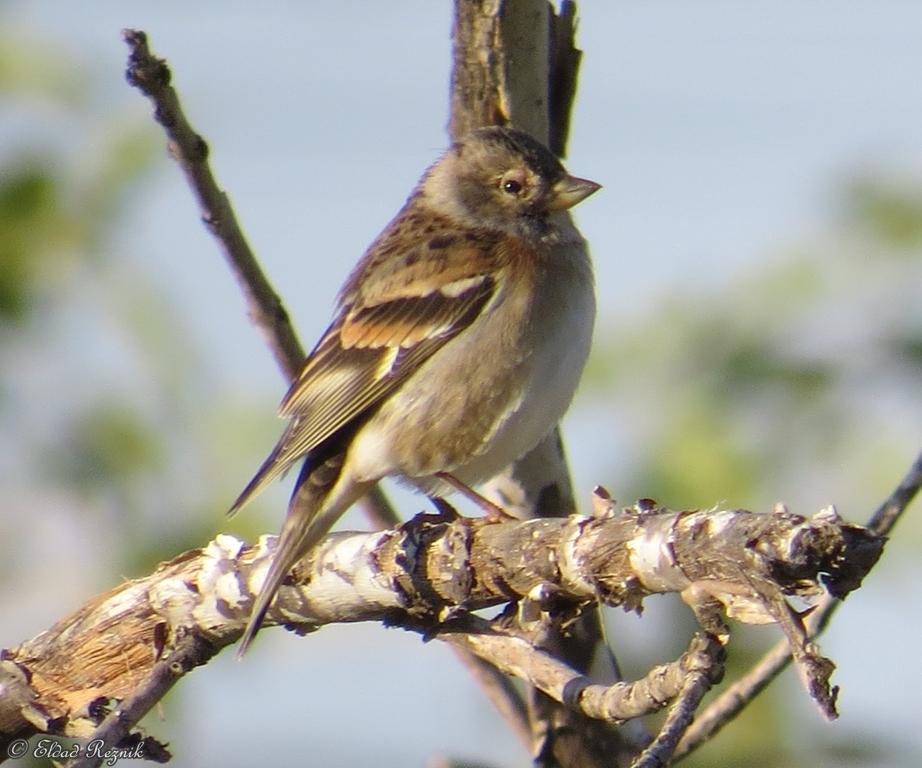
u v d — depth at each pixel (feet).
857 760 34.86
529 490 36.73
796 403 36.47
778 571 22.45
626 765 34.81
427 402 35.70
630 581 25.32
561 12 37.99
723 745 35.06
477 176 37.88
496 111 38.01
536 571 26.89
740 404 36.68
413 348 35.88
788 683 35.17
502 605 29.25
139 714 28.89
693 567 23.86
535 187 37.22
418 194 39.75
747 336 37.19
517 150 37.42
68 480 38.19
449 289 36.04
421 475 36.04
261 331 36.45
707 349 37.27
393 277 36.60
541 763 33.91
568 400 36.11
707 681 23.98
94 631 31.32
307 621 30.58
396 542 28.84
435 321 35.88
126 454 38.19
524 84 37.63
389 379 35.86
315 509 35.53
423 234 37.65
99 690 31.58
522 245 36.70
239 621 30.32
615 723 26.89
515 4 37.09
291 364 36.70
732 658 34.86
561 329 36.09
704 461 36.06
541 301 36.01
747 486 35.86
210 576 30.42
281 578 29.63
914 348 36.55
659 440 36.55
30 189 39.73
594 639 34.40
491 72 37.60
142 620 31.09
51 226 39.78
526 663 27.99
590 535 25.91
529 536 27.04
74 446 38.63
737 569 23.02
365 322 36.37
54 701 31.81
